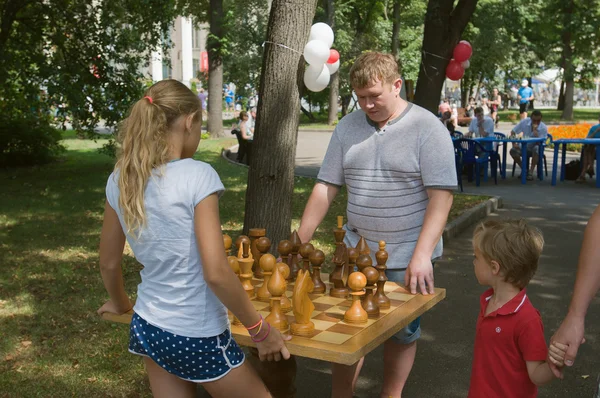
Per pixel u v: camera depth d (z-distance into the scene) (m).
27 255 7.16
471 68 36.81
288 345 2.55
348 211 3.63
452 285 6.41
